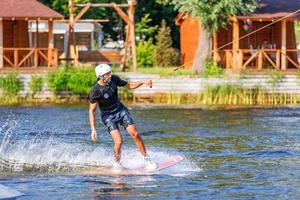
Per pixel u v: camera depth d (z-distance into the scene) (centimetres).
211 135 5597
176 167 4150
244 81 8425
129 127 4062
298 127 6106
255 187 3700
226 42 10062
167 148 4884
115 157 4122
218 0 9100
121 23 13650
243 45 10075
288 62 10038
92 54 11025
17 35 9988
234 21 9369
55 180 3844
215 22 9175
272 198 3484
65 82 8400
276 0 10019
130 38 10350
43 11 9400
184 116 6994
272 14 9506
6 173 4012
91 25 12962
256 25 10075
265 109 7681
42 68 8831
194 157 4522
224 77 8456
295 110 7575
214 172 4053
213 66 8750
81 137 5447
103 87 4022
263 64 9512
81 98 8444
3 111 7375
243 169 4147
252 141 5250
